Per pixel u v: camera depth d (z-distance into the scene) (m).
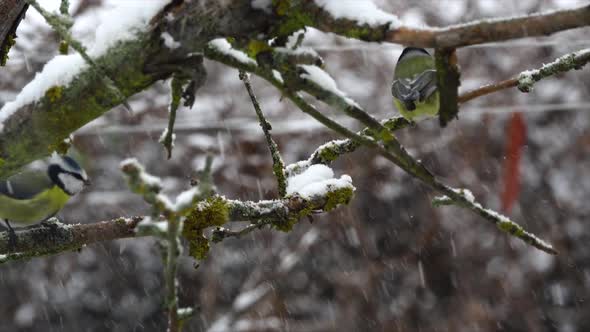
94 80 2.15
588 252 11.62
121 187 10.04
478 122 10.97
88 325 10.94
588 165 11.70
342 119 9.97
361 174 10.57
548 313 11.48
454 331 10.95
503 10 10.65
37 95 2.22
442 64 2.08
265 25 2.06
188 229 2.86
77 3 7.46
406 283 11.16
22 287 10.84
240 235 2.98
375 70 10.52
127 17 2.10
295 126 9.48
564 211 11.61
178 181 9.81
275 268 10.50
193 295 10.55
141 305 11.09
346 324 10.70
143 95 9.68
